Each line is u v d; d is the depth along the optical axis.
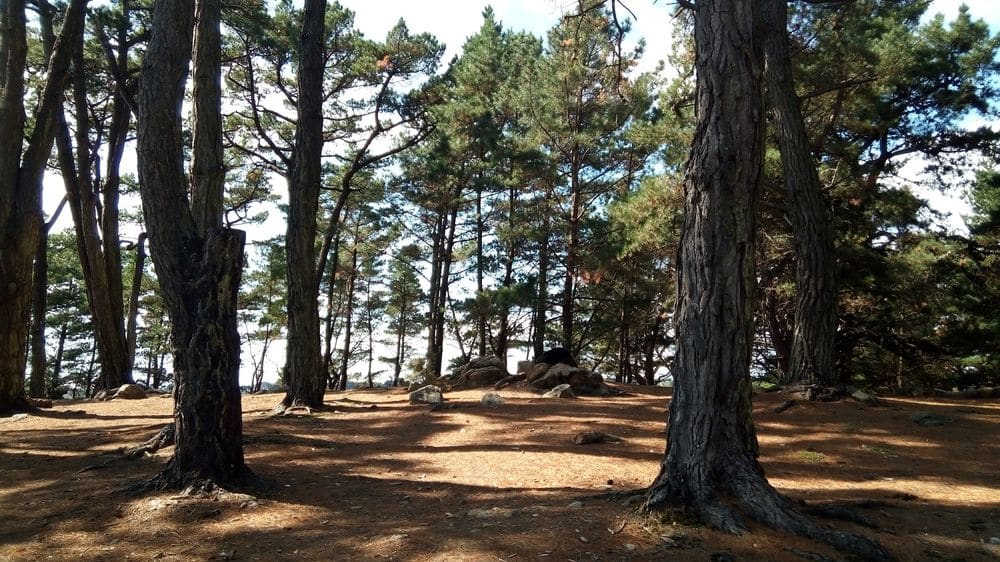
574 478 6.49
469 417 10.62
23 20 11.39
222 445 5.65
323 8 11.83
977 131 17.34
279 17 16.30
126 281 34.44
